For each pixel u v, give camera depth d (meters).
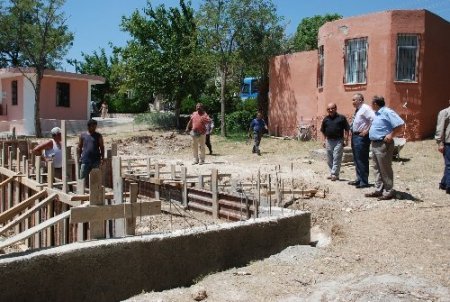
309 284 5.84
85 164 10.04
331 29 21.50
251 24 27.09
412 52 19.72
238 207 9.12
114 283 5.66
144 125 31.34
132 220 6.15
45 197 9.37
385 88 19.69
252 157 18.67
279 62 25.83
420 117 19.75
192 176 11.10
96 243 5.61
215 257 6.44
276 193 9.52
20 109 30.20
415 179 12.36
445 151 10.48
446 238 7.34
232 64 27.11
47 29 28.25
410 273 6.00
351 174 13.18
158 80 29.38
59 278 5.31
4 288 5.00
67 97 31.58
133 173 12.12
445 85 21.09
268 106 26.95
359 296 5.27
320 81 22.72
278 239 7.16
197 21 26.45
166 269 6.02
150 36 29.81
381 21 19.78
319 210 9.42
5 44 31.67
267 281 5.98
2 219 8.70
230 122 28.81
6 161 12.82
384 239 7.42
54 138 10.94
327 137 11.85
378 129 9.60
